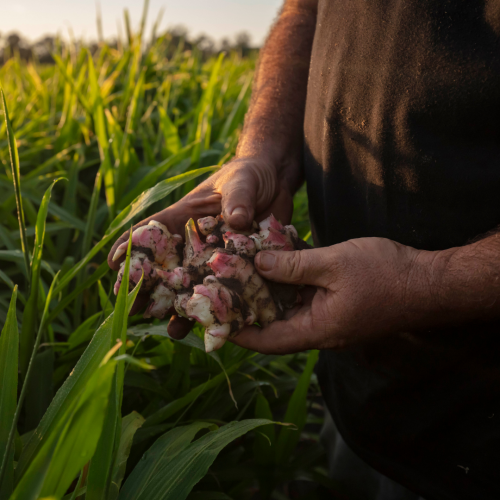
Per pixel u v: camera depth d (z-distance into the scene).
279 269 0.77
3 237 1.40
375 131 0.84
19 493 0.43
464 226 0.79
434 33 0.72
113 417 0.55
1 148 2.03
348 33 0.87
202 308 0.74
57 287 1.03
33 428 1.00
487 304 0.70
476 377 0.82
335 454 1.40
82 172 2.22
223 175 0.97
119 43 2.93
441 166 0.77
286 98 1.18
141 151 2.39
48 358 1.08
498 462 0.84
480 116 0.72
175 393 1.16
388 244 0.77
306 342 0.80
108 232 1.01
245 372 1.29
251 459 1.34
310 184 1.08
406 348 0.88
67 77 2.11
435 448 0.93
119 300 0.57
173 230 0.93
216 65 1.94
